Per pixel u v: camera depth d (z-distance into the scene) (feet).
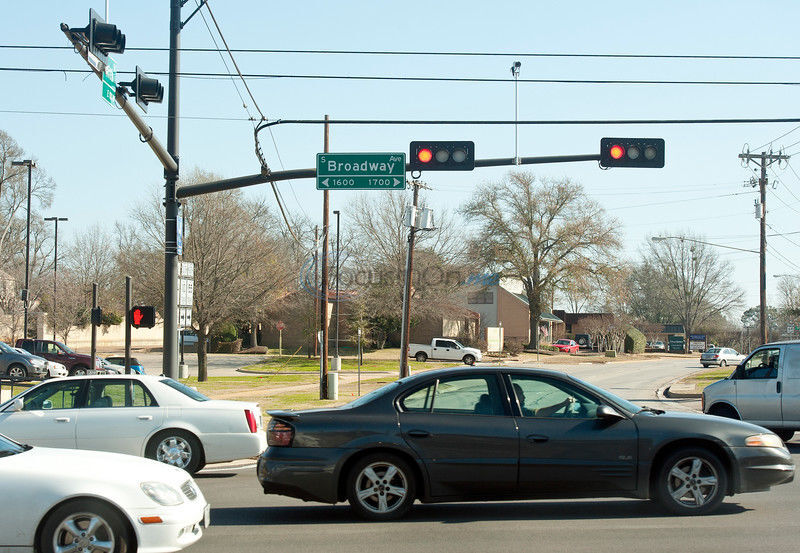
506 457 27.22
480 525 27.07
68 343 211.61
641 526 26.73
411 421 27.55
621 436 27.61
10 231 208.03
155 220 134.31
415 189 106.83
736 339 342.44
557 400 28.25
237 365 185.68
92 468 21.44
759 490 28.19
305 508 30.81
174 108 54.39
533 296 231.50
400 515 27.50
